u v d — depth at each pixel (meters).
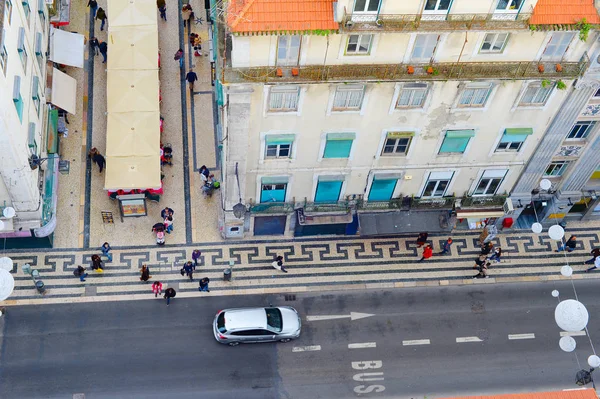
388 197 39.53
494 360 38.00
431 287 40.16
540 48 32.06
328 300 39.06
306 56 30.48
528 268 41.41
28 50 36.44
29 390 34.66
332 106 32.91
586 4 30.27
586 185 41.09
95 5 48.06
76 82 44.66
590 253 42.38
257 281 39.25
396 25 29.08
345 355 37.38
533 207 43.06
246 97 31.31
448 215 40.66
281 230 40.56
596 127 36.91
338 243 40.94
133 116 40.69
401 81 31.41
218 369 36.28
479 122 35.12
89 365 35.66
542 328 39.38
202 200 41.53
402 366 37.34
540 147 37.12
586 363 38.34
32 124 35.53
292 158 35.38
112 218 39.88
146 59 42.91
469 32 30.44
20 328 36.34
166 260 39.28
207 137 43.91
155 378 35.66
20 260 38.28
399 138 35.25
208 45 47.97
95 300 37.59
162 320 37.47
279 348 37.22
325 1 28.66
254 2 28.27
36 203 35.84
